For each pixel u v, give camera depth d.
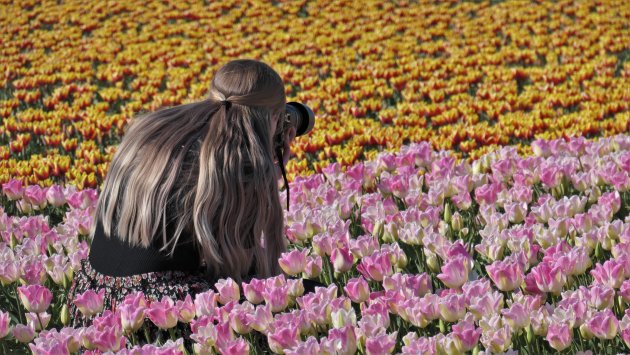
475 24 19.38
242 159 4.65
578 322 4.55
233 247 4.68
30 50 19.14
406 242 6.20
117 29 20.50
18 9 22.22
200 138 4.72
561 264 5.13
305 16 22.02
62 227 7.23
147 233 4.59
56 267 5.78
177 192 4.59
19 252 6.40
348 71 14.90
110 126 11.66
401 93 13.80
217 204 4.55
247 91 4.81
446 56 17.70
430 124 12.19
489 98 12.79
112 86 15.84
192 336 4.38
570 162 7.73
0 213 7.27
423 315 4.65
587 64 14.62
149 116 4.89
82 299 4.72
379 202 6.79
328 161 9.15
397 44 17.86
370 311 4.52
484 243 5.87
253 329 4.88
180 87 14.54
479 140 10.25
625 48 16.67
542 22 19.56
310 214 6.92
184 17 21.56
